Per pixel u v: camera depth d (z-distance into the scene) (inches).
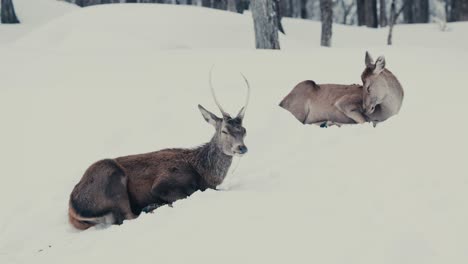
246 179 607.5
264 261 402.3
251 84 965.2
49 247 520.1
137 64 1162.6
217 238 440.8
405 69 1029.8
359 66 1079.6
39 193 653.9
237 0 2417.6
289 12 3651.6
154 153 595.8
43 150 781.3
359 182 522.6
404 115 717.9
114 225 536.7
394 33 2336.4
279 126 764.6
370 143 627.2
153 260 426.9
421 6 3203.7
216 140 593.6
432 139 604.4
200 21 1770.4
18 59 1262.3
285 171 599.8
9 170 732.0
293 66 1091.3
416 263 382.3
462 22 2474.2
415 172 522.3
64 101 942.4
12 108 929.5
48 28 1797.5
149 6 1905.8
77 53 1328.7
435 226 421.7
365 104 745.6
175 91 948.0
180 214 497.0
